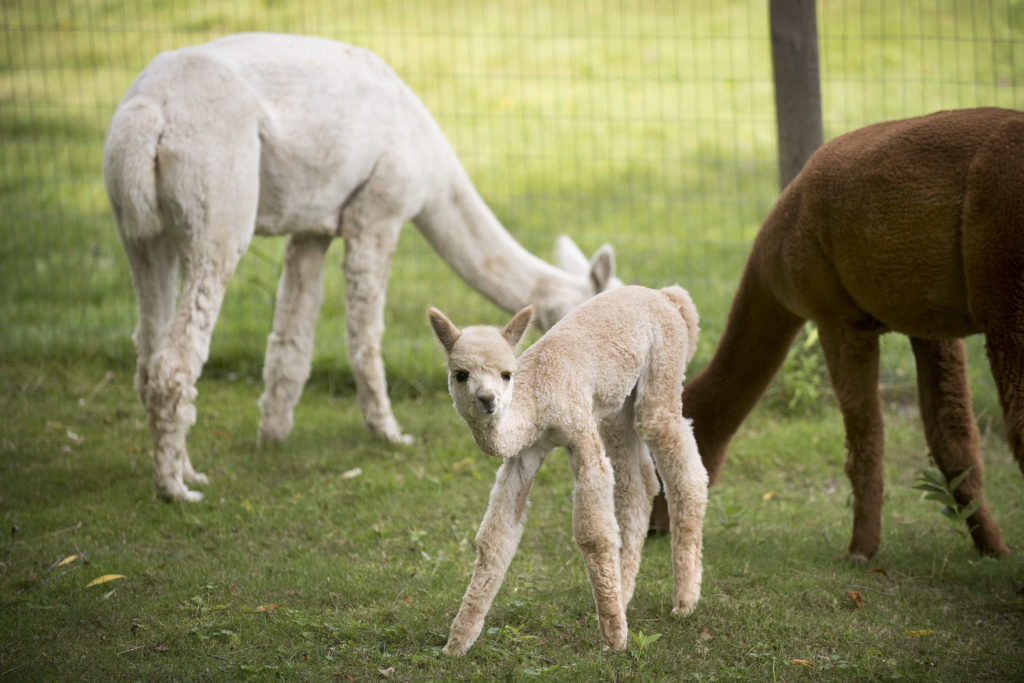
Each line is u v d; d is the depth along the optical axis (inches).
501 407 189.8
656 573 262.4
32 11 824.3
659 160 680.4
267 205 325.1
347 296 351.6
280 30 788.0
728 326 277.0
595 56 829.8
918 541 279.9
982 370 391.2
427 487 323.3
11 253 536.1
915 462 340.8
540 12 888.9
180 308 300.7
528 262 373.1
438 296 498.6
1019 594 245.3
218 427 373.4
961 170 222.1
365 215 345.1
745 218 593.9
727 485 327.9
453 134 716.0
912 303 237.1
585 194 634.2
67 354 431.2
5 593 249.0
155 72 302.8
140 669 212.5
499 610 239.3
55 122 713.0
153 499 307.9
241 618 236.1
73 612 239.5
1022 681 205.9
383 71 345.7
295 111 319.6
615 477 235.1
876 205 232.8
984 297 219.1
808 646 224.8
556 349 211.3
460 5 884.6
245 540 285.6
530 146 701.3
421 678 206.8
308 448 354.6
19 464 335.3
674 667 214.1
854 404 258.4
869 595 247.4
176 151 293.3
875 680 207.8
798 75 373.4
